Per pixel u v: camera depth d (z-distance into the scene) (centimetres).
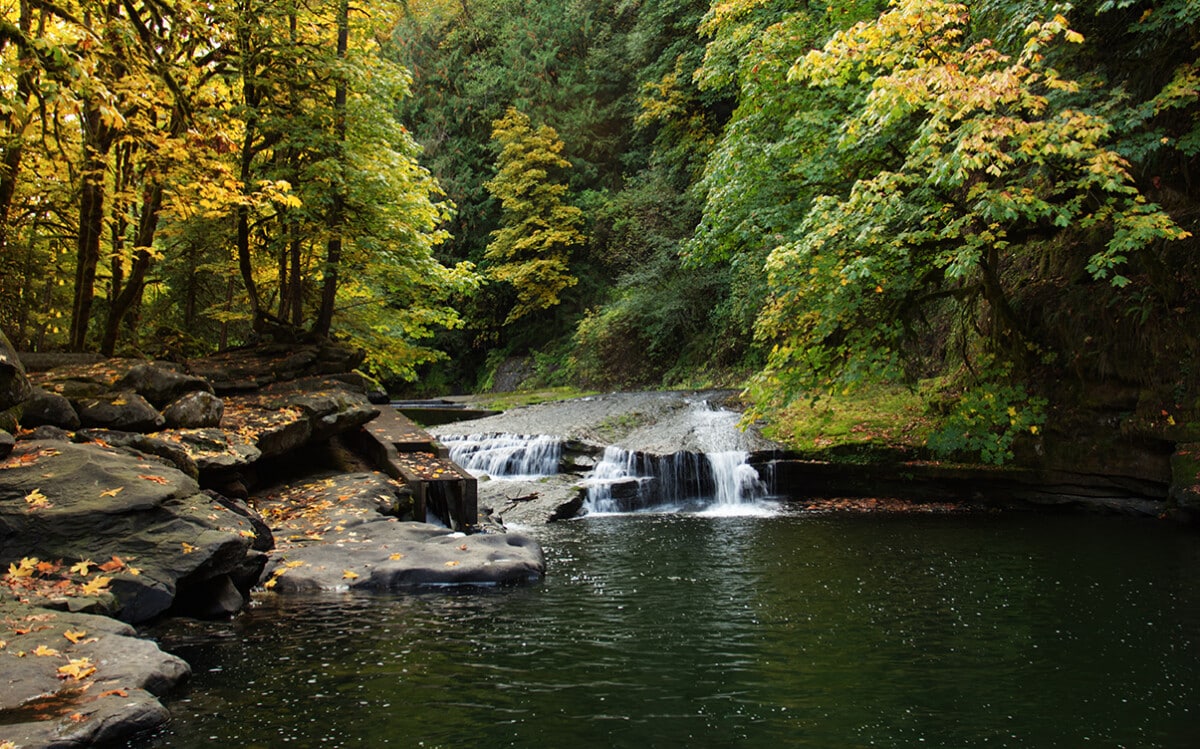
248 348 1298
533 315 3778
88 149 1010
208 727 374
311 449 1060
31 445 620
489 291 3684
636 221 3100
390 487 930
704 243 1708
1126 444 1159
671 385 2852
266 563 683
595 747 364
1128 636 544
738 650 517
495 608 620
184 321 1875
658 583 725
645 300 2947
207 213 981
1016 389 1260
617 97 3747
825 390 1309
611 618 594
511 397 2841
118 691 370
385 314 1666
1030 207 968
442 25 4147
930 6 918
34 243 1373
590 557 876
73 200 1162
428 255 1398
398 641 524
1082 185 923
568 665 483
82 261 1141
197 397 844
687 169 3034
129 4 927
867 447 1416
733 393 2125
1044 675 468
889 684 452
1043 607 625
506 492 1338
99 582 497
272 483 959
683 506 1408
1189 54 1045
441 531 811
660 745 367
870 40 986
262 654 489
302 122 1220
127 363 870
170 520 575
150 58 891
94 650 410
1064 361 1267
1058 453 1227
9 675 368
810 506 1344
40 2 755
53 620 436
